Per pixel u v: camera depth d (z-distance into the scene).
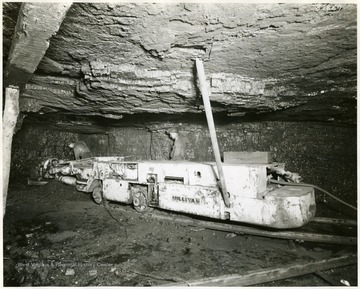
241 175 3.38
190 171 3.90
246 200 3.32
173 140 6.85
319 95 3.79
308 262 2.78
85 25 2.05
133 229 4.12
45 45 2.10
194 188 3.81
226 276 2.57
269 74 3.21
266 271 2.62
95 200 5.59
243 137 6.36
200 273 2.74
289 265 2.72
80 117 5.84
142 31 2.13
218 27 2.06
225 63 2.83
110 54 2.62
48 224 4.39
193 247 3.41
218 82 3.23
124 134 7.45
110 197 5.10
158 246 3.46
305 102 4.18
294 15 1.90
